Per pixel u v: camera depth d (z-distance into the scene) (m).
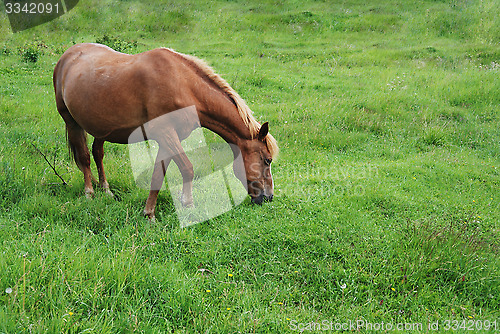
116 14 19.94
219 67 13.40
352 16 20.56
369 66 14.14
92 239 3.82
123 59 4.23
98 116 4.22
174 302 3.05
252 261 3.79
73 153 4.94
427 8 21.16
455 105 10.05
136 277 3.20
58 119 7.78
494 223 4.71
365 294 3.46
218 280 3.48
